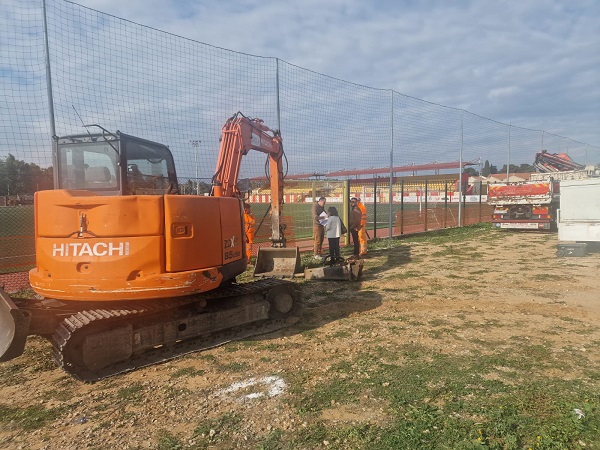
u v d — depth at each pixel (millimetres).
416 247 14000
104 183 5188
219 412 3732
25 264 10719
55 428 3566
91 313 4727
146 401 3998
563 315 6270
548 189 16766
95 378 4496
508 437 3115
